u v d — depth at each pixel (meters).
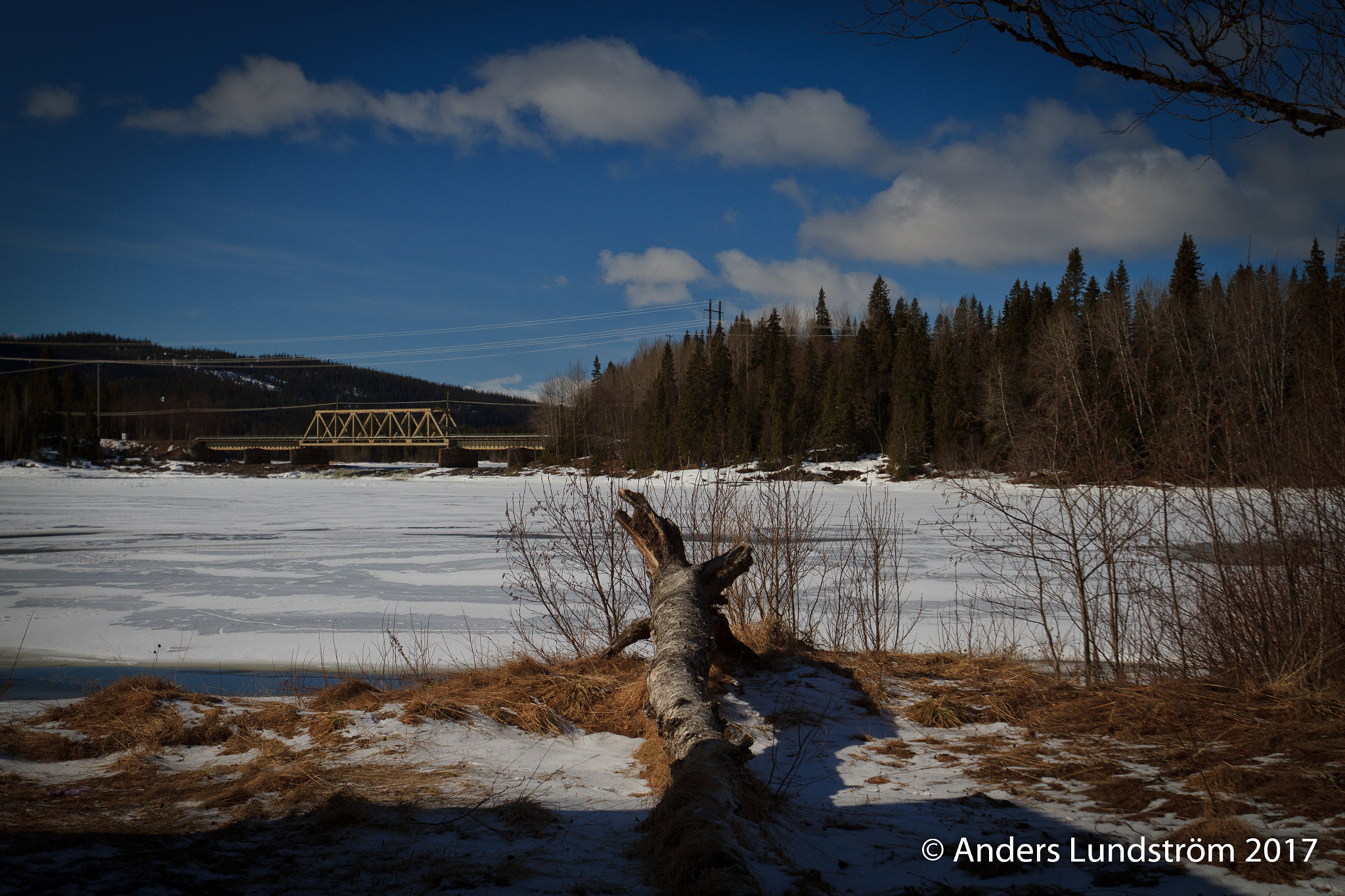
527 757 4.20
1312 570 5.50
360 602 12.56
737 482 8.83
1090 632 6.69
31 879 2.39
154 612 11.75
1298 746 3.91
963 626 10.14
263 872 2.56
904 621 10.52
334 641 9.83
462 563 16.94
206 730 4.40
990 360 53.09
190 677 8.05
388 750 4.13
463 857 2.74
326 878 2.52
